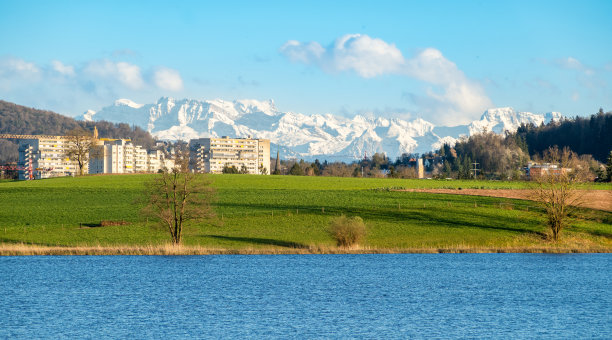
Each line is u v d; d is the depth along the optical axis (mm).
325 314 68438
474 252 108188
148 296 78125
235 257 112250
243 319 65688
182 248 105500
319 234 121625
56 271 96250
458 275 94750
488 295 79938
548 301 76062
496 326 63125
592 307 72625
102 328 61188
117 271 96812
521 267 102250
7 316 66250
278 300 76125
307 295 79562
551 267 101750
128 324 63000
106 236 119812
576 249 112625
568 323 64312
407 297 78562
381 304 74125
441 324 63906
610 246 115688
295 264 105375
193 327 61938
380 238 118812
